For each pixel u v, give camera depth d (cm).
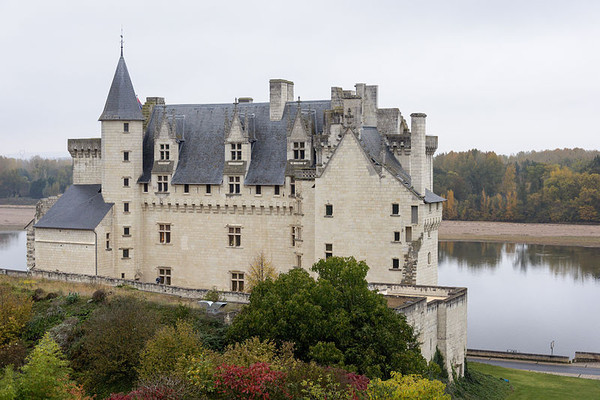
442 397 5559
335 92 10875
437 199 10294
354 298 7075
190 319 7862
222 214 11169
